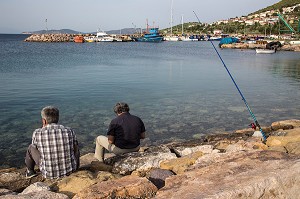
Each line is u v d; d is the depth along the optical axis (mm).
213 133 10992
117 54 63594
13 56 54219
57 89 19906
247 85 22875
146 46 108750
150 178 4570
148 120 12672
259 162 3814
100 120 12648
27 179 5367
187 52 75312
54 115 5020
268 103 16234
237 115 13594
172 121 12539
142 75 28203
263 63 44656
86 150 9312
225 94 18875
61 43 128375
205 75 28984
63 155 4988
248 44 94250
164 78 26250
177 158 5777
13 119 12742
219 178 3420
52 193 3920
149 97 17656
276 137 6441
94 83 22734
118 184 3881
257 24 184125
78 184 4672
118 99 17000
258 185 3045
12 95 17734
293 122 10234
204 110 14500
